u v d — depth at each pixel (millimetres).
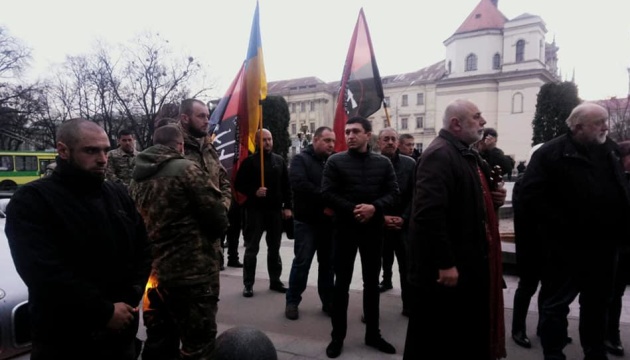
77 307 1869
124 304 2061
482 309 2658
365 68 5824
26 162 28734
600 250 3123
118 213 2166
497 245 2789
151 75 28500
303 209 4387
